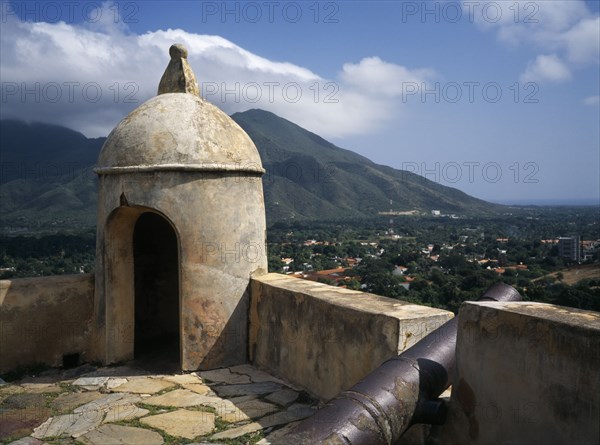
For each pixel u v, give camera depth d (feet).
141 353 22.30
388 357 13.34
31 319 20.30
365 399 10.48
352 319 14.70
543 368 9.59
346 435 9.72
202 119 19.95
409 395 10.98
